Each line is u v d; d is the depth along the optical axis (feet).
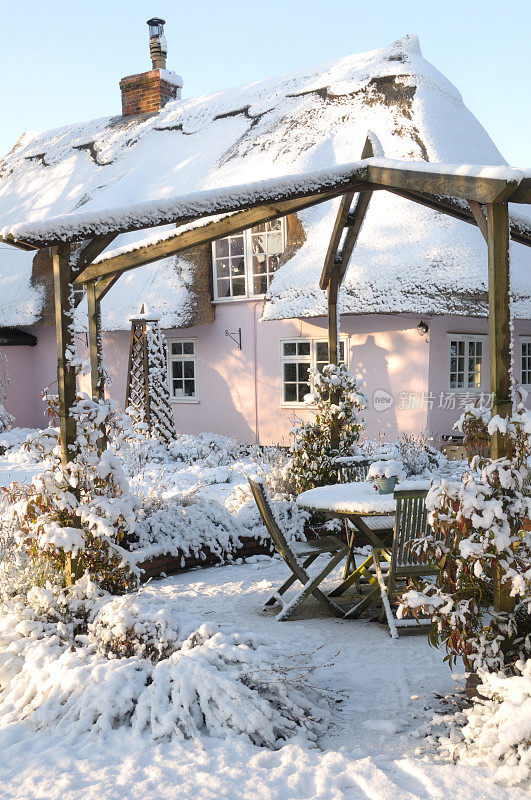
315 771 10.68
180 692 12.27
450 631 12.48
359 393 28.58
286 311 45.55
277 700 12.55
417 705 13.28
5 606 17.43
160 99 73.61
